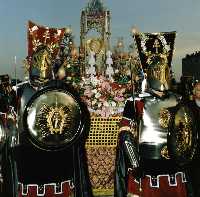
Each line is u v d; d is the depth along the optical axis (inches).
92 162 324.5
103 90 326.6
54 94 258.5
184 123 263.3
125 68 369.1
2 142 267.3
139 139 264.7
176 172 262.5
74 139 261.4
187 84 298.4
